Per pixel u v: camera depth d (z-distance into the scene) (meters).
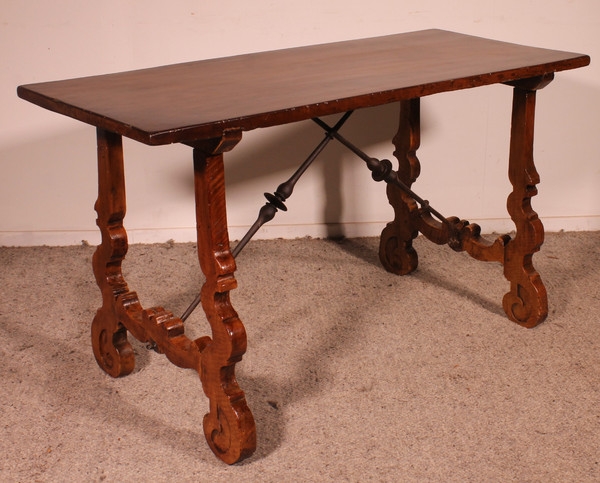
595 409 1.97
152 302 2.59
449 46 2.31
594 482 1.71
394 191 2.68
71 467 1.78
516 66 1.99
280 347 2.29
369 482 1.72
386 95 1.71
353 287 2.68
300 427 1.92
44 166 2.98
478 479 1.73
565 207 3.15
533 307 2.34
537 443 1.84
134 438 1.89
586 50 2.92
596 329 2.37
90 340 2.35
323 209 3.11
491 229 3.15
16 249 3.05
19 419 1.96
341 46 2.36
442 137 3.02
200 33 2.84
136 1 2.78
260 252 2.99
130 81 1.91
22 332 2.39
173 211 3.07
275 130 2.96
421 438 1.87
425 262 2.87
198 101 1.65
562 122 3.02
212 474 1.76
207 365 1.76
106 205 1.96
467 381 2.10
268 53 2.28
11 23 2.78
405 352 2.26
